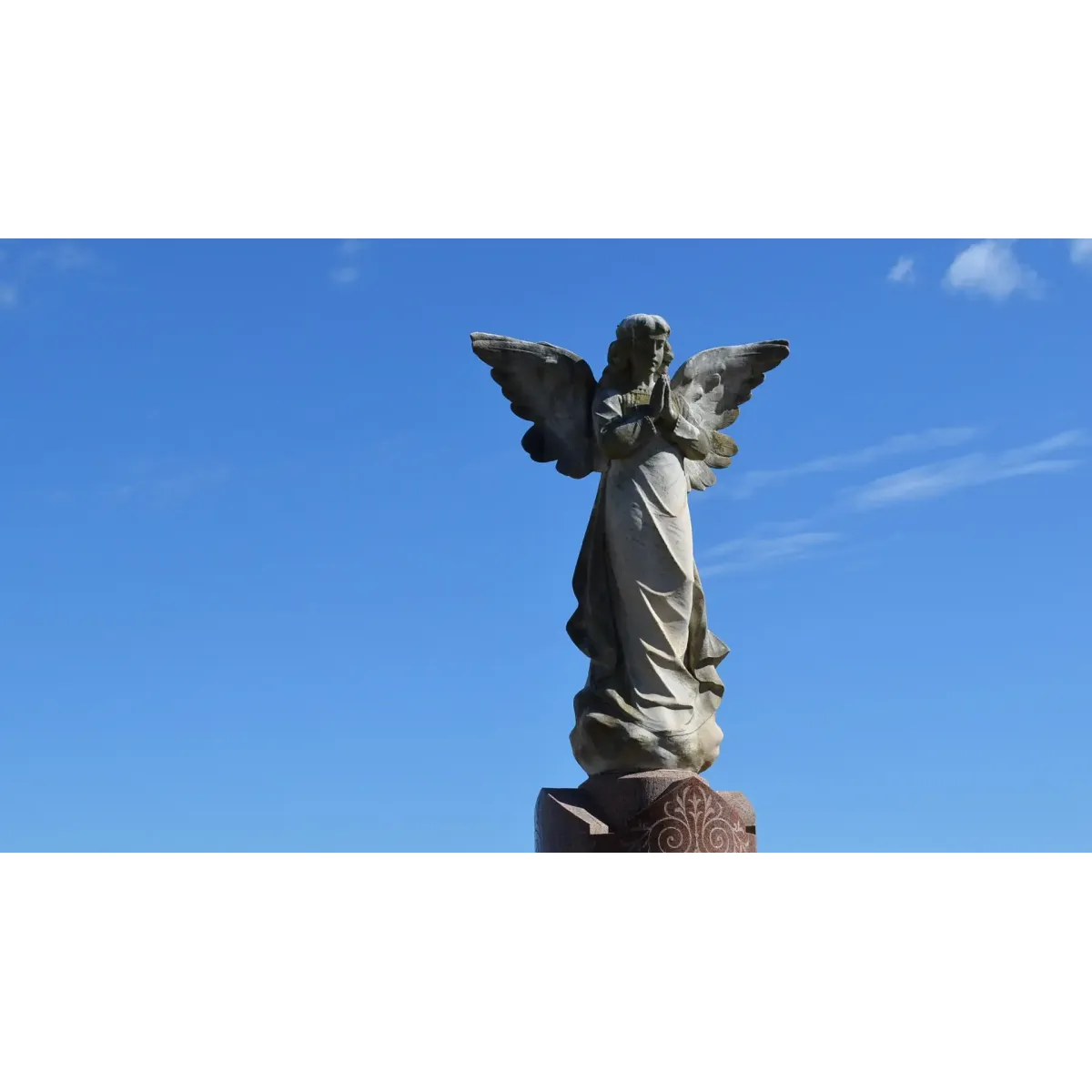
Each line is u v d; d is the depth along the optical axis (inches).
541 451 1028.5
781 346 1073.5
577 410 1025.5
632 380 1007.6
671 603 968.9
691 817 912.3
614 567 983.0
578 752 970.1
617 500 983.0
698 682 981.8
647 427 982.4
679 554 973.2
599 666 981.8
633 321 998.4
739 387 1079.0
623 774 945.5
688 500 999.6
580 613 999.6
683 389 1060.5
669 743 947.3
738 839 922.1
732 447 1069.8
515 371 1027.3
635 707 960.3
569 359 1023.6
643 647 967.6
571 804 943.0
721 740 978.1
